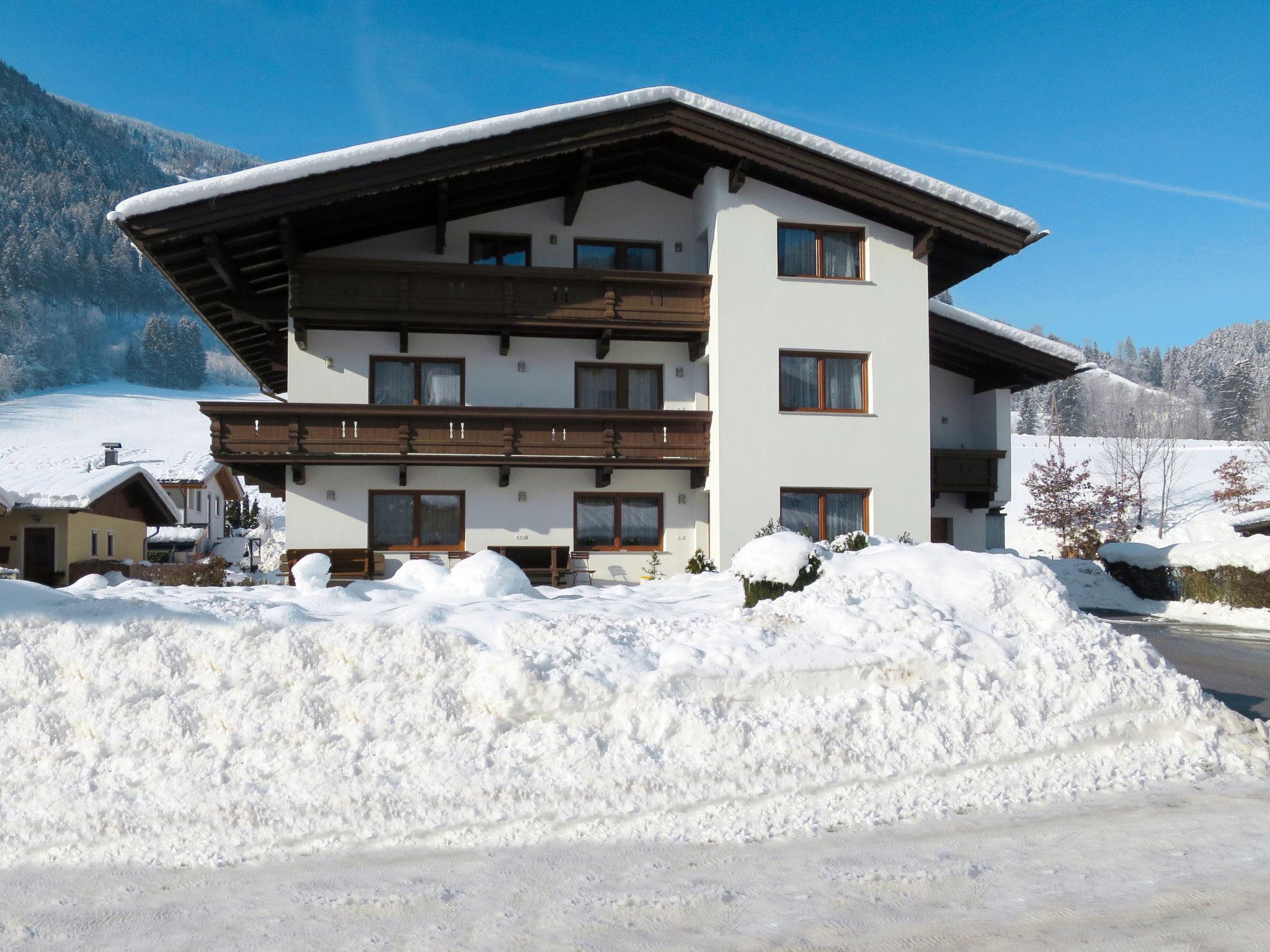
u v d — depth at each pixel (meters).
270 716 5.75
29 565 26.30
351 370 17.16
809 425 17.50
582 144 15.98
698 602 10.58
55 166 195.75
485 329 17.39
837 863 4.64
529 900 4.21
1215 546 18.00
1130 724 6.54
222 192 14.27
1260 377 115.62
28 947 3.80
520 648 6.36
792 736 5.89
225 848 4.90
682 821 5.21
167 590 10.34
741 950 3.68
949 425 21.36
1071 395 105.38
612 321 17.16
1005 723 6.35
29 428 94.50
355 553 16.83
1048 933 3.81
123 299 181.62
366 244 17.62
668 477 18.27
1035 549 39.69
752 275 17.45
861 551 9.82
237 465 17.11
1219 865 4.57
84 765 5.50
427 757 5.54
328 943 3.79
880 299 17.94
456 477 17.48
